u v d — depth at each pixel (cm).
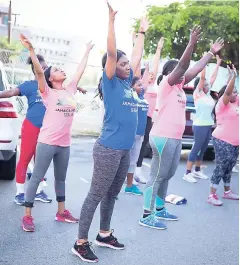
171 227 519
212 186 642
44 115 486
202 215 580
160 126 488
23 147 545
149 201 510
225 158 633
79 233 406
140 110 632
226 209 618
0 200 582
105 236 438
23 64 1298
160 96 491
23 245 431
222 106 627
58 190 500
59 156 479
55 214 532
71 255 412
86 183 724
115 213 557
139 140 646
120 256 420
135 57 447
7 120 623
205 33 1436
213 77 781
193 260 423
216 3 1484
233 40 1443
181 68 464
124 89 395
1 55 1386
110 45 368
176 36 1489
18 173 561
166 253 436
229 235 504
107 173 395
